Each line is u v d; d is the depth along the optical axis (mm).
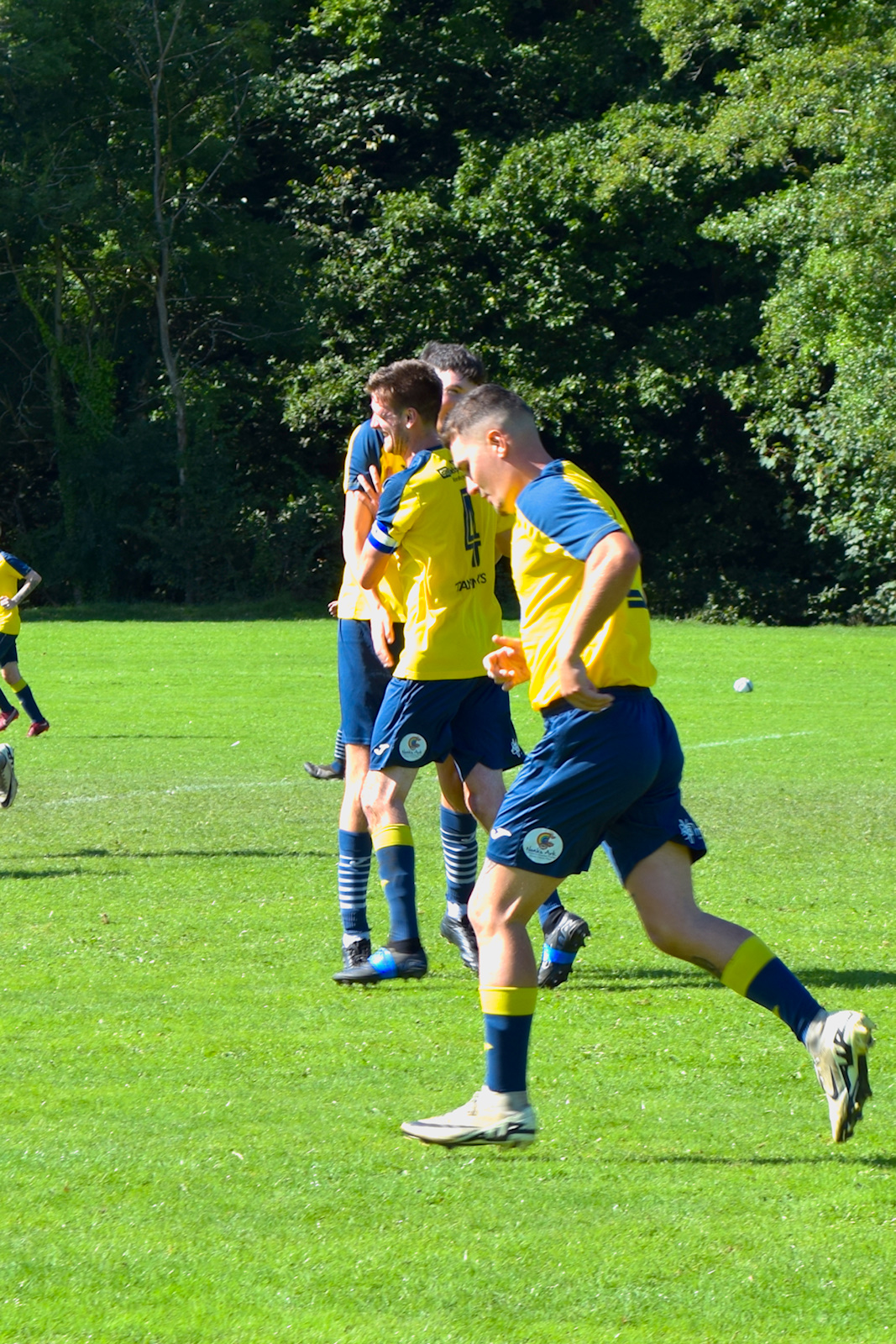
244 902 20672
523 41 120562
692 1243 9688
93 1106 12320
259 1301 8883
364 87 114688
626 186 103312
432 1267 9320
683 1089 12906
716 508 112250
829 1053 10922
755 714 46562
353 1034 14484
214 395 109312
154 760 36062
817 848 25250
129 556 111625
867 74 90188
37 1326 8570
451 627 16219
